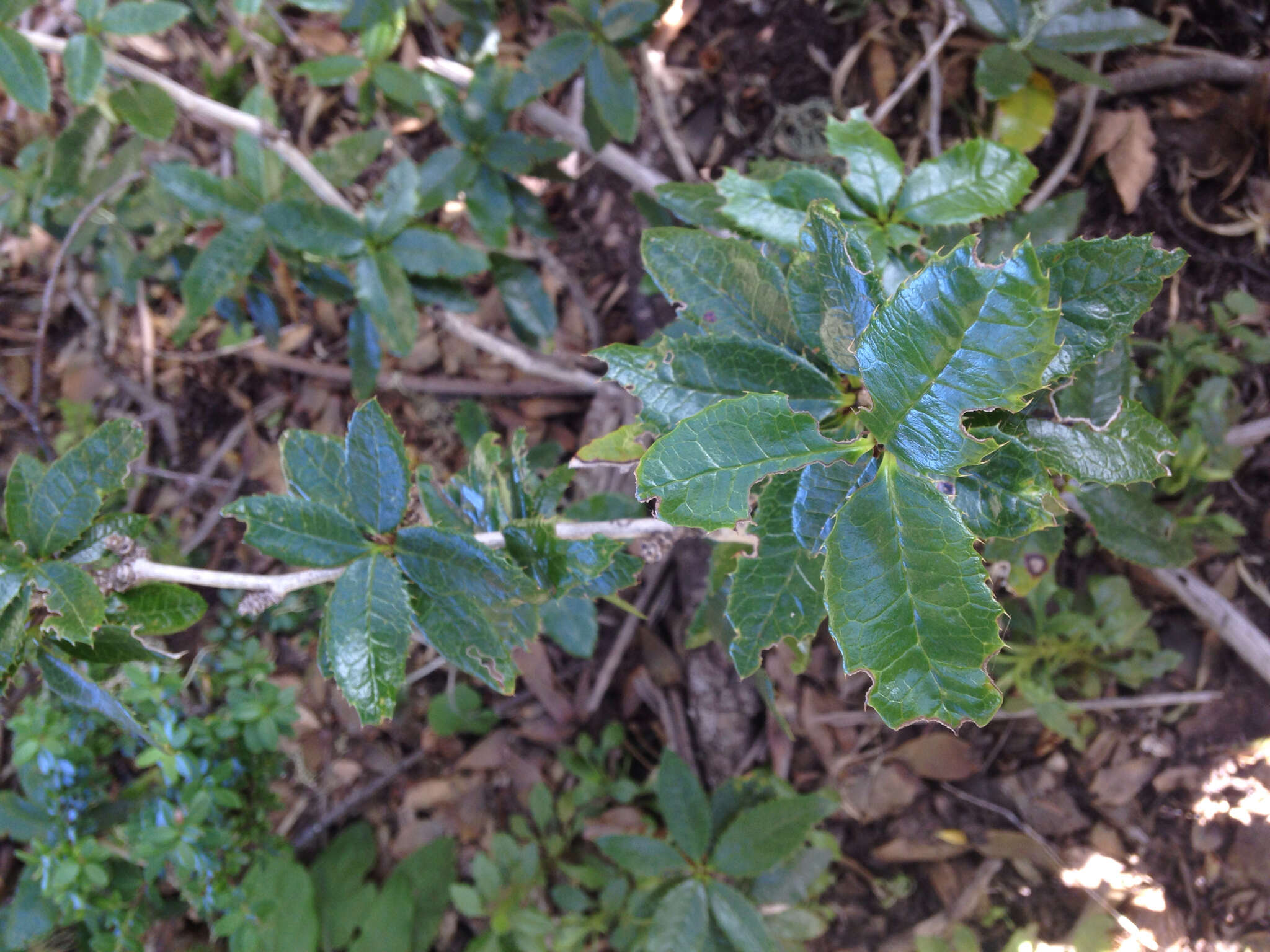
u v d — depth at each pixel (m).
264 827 0.63
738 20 0.71
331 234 0.51
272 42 0.72
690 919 0.55
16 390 0.78
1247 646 0.57
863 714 0.65
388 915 0.66
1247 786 0.59
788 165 0.50
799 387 0.28
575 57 0.53
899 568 0.22
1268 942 0.57
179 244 0.61
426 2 0.71
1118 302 0.25
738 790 0.61
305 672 0.74
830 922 0.64
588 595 0.35
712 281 0.31
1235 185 0.61
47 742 0.52
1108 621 0.58
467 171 0.56
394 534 0.31
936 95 0.62
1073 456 0.29
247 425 0.78
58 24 0.71
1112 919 0.59
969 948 0.59
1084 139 0.63
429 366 0.76
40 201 0.60
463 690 0.70
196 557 0.75
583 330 0.75
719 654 0.66
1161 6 0.62
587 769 0.69
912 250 0.36
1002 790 0.63
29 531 0.32
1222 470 0.56
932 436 0.22
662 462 0.23
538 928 0.61
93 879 0.52
